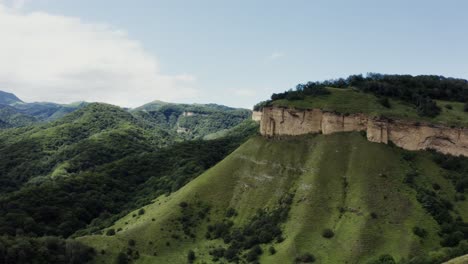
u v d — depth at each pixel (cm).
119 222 17175
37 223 16600
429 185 15062
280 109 18725
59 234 16388
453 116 17462
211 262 13438
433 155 16575
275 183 16612
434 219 13388
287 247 12938
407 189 14725
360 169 15675
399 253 11950
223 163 18425
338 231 13312
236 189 17000
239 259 13338
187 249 14338
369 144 16650
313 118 18138
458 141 16575
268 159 17650
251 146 18762
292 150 17688
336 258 12212
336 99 18650
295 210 14788
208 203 16488
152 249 14012
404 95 19275
